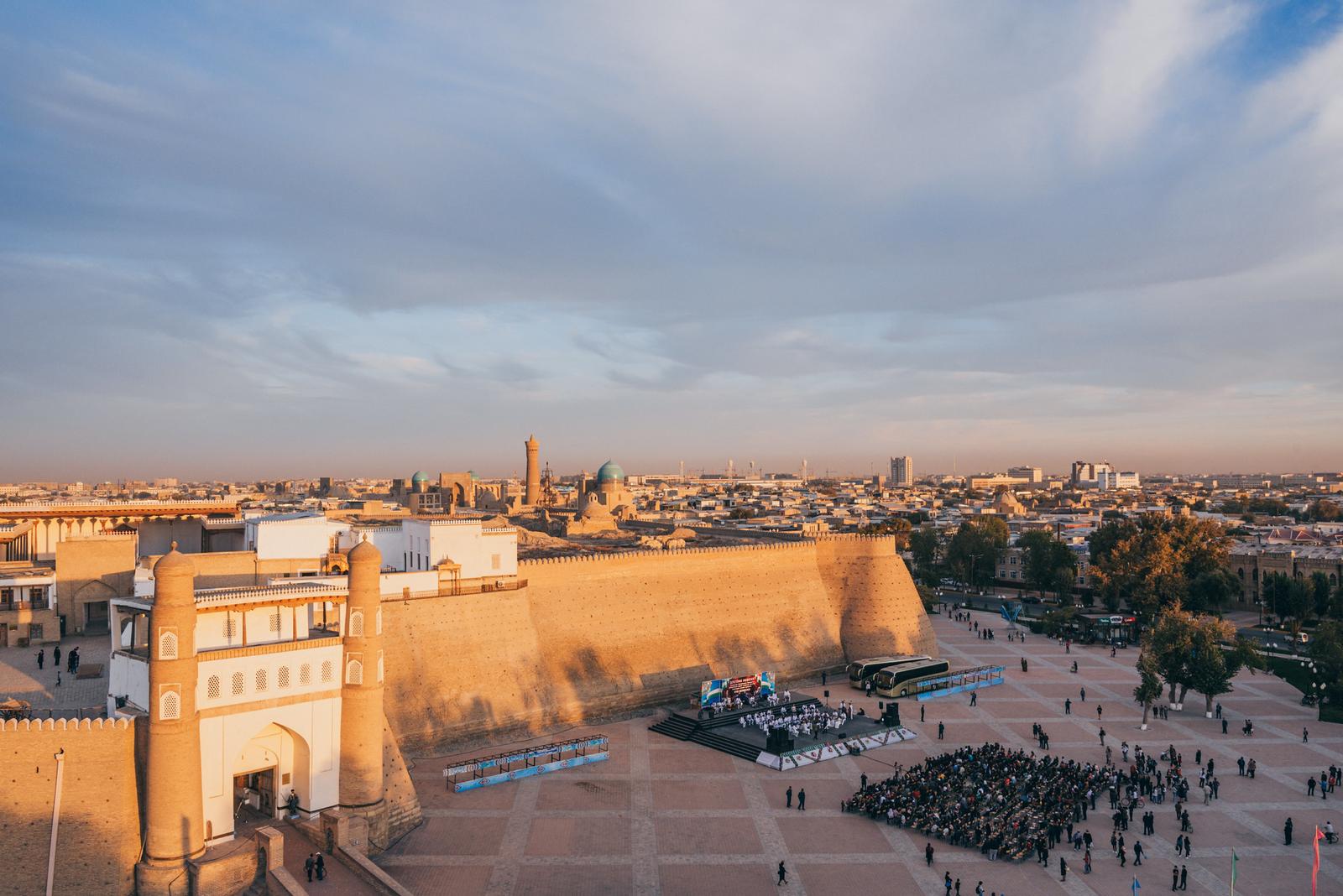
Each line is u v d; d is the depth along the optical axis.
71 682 70.75
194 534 112.94
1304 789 76.56
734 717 94.25
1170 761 83.06
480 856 62.81
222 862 55.91
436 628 87.31
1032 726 94.38
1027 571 180.38
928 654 125.12
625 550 126.31
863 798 71.31
